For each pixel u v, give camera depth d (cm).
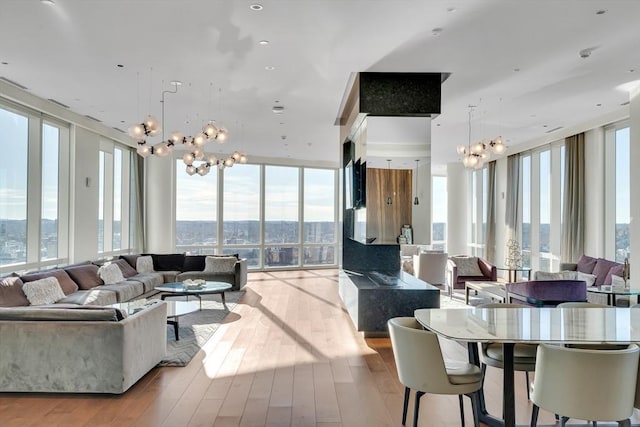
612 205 820
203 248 1226
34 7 381
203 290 706
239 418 344
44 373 387
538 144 1000
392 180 568
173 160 1172
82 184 821
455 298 879
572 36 441
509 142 1040
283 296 885
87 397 383
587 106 705
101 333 384
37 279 620
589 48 471
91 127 835
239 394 392
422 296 561
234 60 504
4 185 656
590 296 692
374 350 525
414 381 307
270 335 590
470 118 789
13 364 388
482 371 349
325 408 363
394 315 560
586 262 820
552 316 348
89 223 844
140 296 783
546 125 848
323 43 455
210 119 806
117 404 369
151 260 956
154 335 450
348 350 524
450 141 1023
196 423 335
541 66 525
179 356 493
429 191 570
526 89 614
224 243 1252
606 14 394
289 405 369
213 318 685
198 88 611
